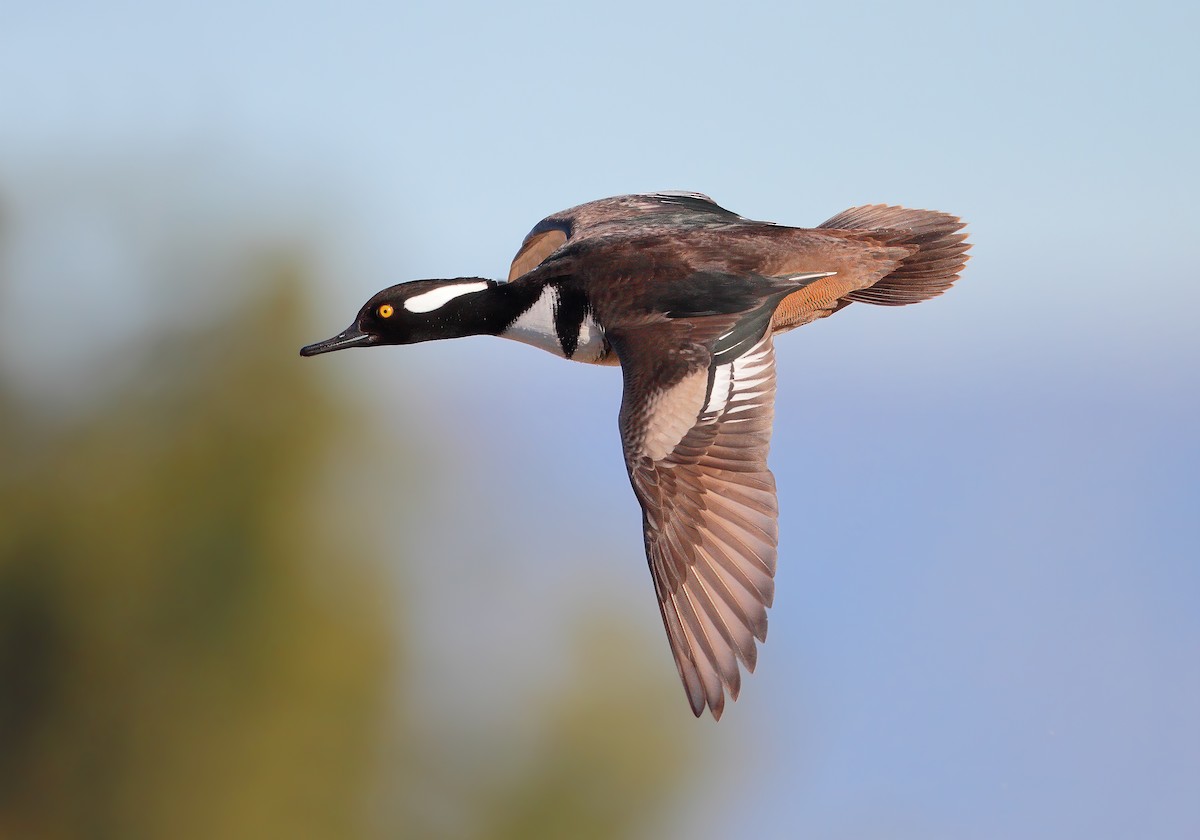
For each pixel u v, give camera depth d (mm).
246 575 17047
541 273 8469
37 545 17203
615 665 18078
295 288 17734
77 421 17891
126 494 17234
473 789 18000
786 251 8258
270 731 16688
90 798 17062
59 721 17078
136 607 17062
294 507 17375
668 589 6879
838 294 8375
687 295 7844
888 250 8430
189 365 17859
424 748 17922
